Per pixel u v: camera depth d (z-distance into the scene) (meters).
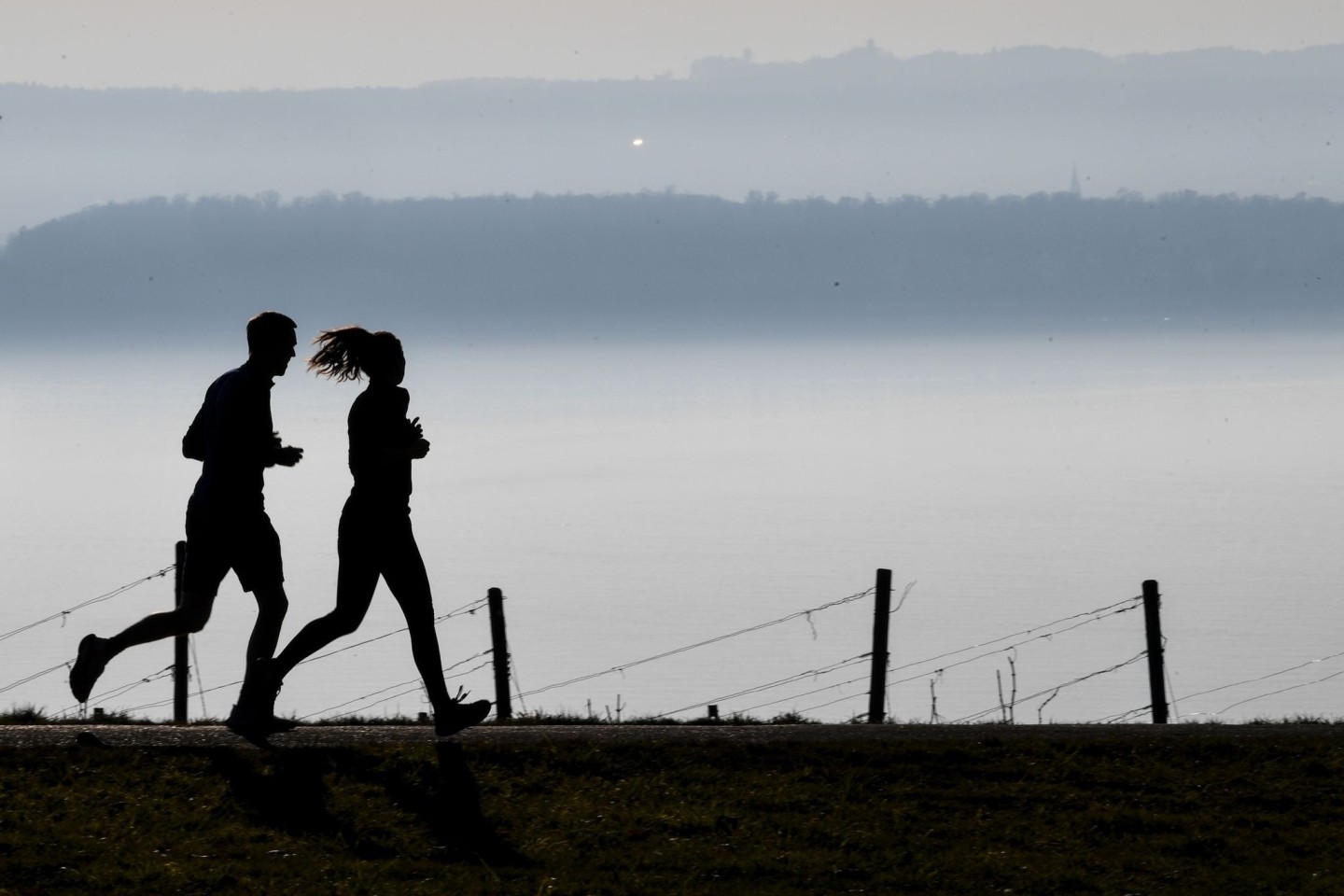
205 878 24.95
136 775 29.62
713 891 25.42
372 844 26.94
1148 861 27.52
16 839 26.31
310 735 33.25
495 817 28.39
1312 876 26.70
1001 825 29.17
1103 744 34.03
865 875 26.44
